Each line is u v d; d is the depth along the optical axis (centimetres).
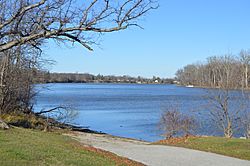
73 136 2461
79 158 1202
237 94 3067
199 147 2064
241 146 2023
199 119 3650
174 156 1744
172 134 2839
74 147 1531
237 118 2916
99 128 3728
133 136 3222
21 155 1074
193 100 6394
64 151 1290
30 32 1322
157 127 3578
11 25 1379
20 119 2628
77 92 12575
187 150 1983
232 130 2889
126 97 9669
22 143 1298
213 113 4228
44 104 5731
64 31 1230
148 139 3064
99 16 1323
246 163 1598
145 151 1912
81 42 1252
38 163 1022
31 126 2525
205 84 5009
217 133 3116
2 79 2603
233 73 3206
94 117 4834
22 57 2830
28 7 1271
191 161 1608
